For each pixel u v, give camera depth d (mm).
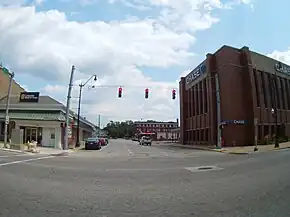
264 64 52281
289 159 20391
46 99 47625
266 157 23031
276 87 53938
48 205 8047
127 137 175125
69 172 15102
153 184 11500
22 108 43438
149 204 8141
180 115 72375
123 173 14898
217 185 11086
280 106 54406
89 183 11742
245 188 10375
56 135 41125
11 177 13055
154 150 42719
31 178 12898
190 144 65312
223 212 7234
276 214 7043
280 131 53375
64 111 43344
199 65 58188
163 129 160875
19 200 8641
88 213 7199
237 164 18547
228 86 48812
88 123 80312
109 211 7391
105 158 26000
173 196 9195
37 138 41688
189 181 12172
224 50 49562
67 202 8414
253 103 47875
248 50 49469
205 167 17328
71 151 36312
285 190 9914
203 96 56188
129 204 8156
